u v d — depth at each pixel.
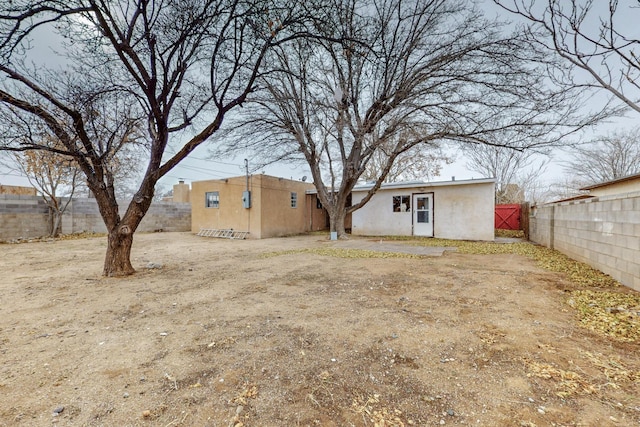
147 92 4.85
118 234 5.33
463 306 3.46
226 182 13.39
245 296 4.00
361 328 2.86
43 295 4.11
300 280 4.87
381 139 9.17
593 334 2.64
